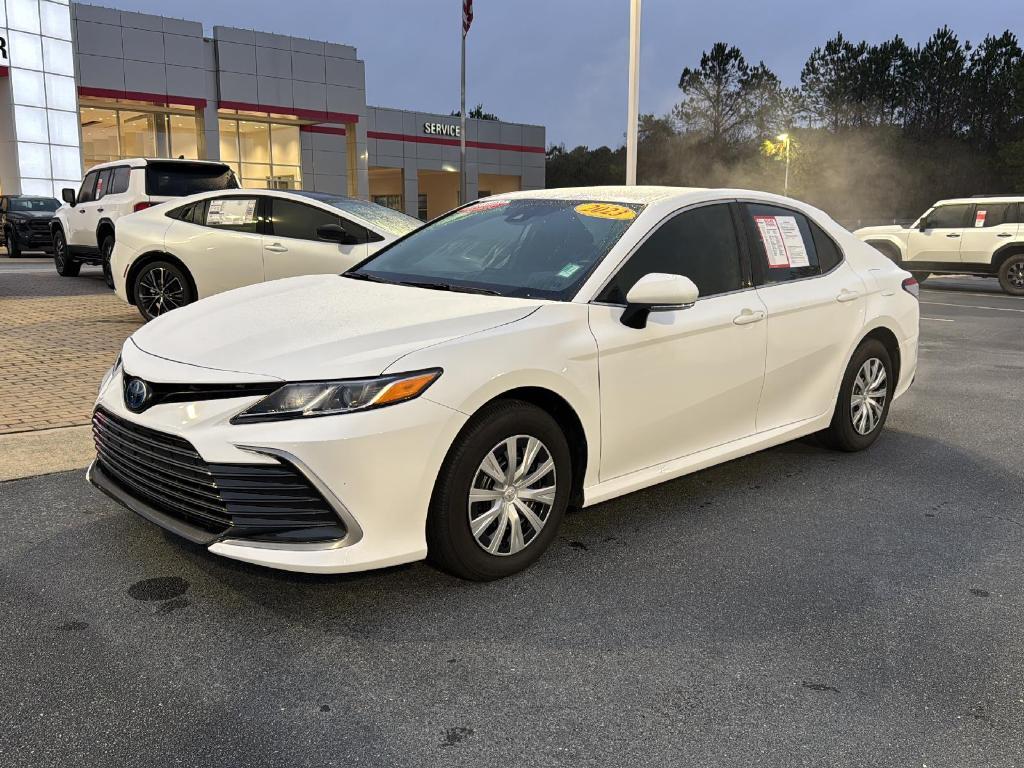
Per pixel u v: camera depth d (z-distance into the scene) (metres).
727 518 4.23
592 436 3.61
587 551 3.79
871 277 5.21
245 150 36.97
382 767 2.31
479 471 3.25
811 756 2.39
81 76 31.28
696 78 76.06
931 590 3.47
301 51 37.00
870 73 72.44
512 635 3.03
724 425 4.28
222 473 2.91
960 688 2.76
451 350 3.14
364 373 2.97
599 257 3.81
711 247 4.25
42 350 7.70
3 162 26.75
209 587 3.34
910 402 6.97
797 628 3.13
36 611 3.12
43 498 4.22
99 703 2.56
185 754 2.34
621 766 2.34
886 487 4.75
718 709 2.61
